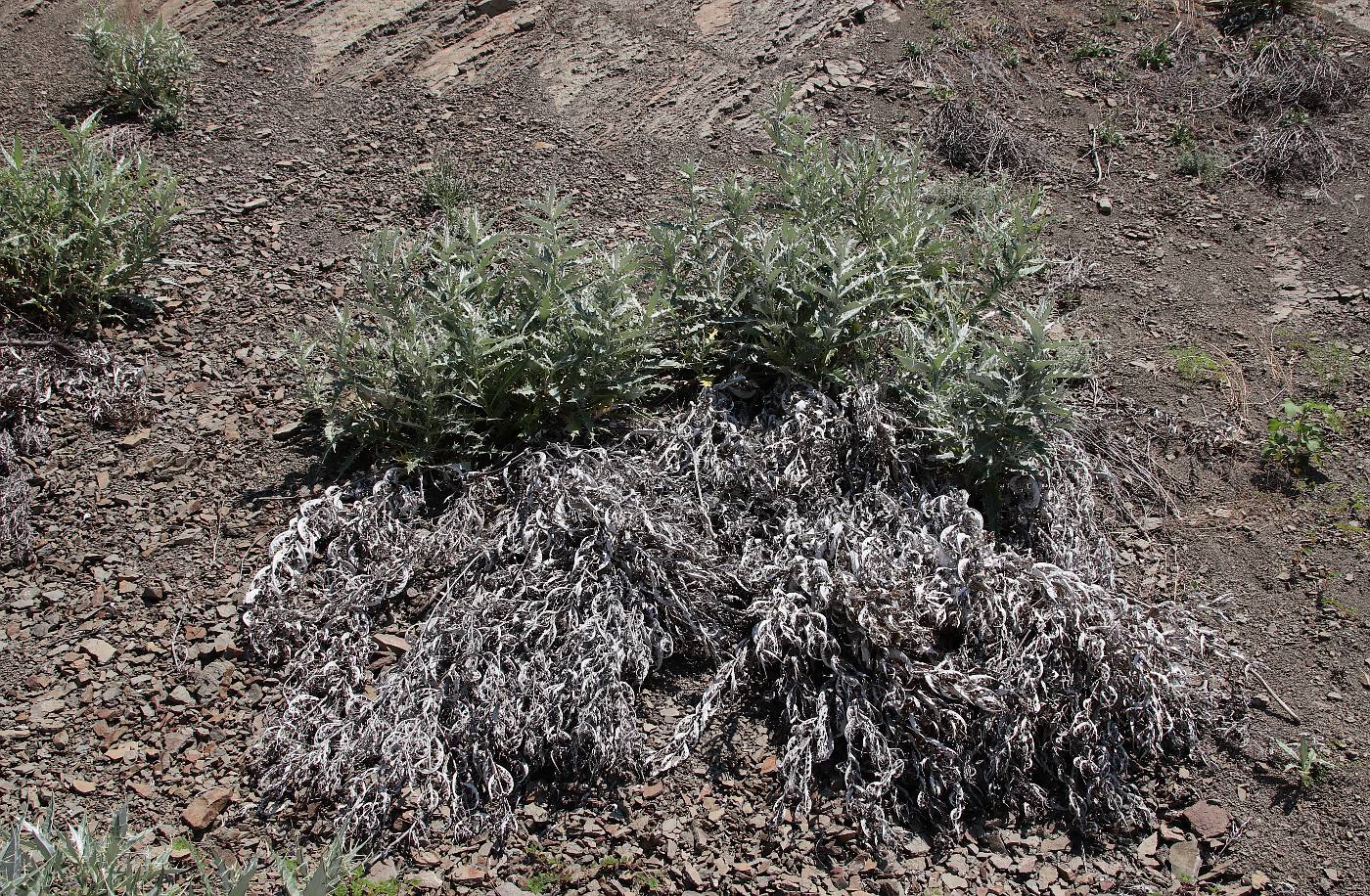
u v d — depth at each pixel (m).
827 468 3.86
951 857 3.15
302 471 4.05
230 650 3.48
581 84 6.39
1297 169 5.98
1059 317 5.02
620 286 3.97
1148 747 3.41
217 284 4.92
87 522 3.87
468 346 3.85
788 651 3.46
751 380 4.22
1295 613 3.85
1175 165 6.04
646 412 4.09
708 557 3.63
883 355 4.25
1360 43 6.84
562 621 3.44
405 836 3.07
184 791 3.14
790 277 4.12
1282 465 4.36
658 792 3.23
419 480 3.92
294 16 6.86
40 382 4.27
